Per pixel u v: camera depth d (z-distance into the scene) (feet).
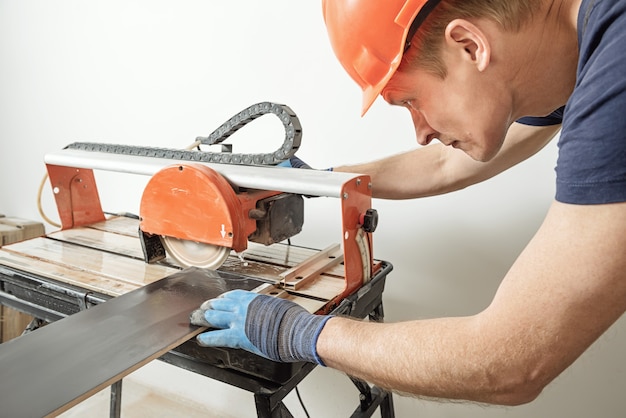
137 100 5.68
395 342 1.99
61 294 3.12
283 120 3.03
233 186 3.05
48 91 6.30
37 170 6.66
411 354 1.93
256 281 3.07
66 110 6.23
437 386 1.92
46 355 2.19
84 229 4.17
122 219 4.50
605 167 1.55
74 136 6.26
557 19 1.90
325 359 2.19
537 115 2.27
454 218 4.38
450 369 1.85
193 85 5.30
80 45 5.89
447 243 4.45
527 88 2.05
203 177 2.92
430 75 2.07
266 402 2.52
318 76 4.65
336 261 3.59
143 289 2.91
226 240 2.93
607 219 1.57
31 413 1.80
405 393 2.09
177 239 3.28
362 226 2.95
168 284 2.99
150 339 2.35
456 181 3.59
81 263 3.42
